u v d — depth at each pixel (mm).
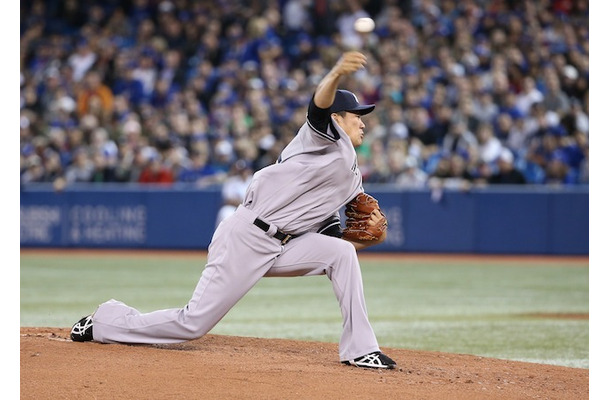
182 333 17672
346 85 60625
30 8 74500
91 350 17609
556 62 58500
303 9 69625
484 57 61156
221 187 55625
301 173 17250
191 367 16297
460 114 55719
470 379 17047
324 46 66000
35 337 19219
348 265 17250
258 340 20828
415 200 53938
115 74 67375
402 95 59906
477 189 52875
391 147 54812
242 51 66188
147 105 63125
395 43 64688
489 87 59062
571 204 51375
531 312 32156
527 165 52938
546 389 16766
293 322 29391
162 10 70625
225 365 16594
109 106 65000
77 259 52531
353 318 17156
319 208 17547
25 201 59188
